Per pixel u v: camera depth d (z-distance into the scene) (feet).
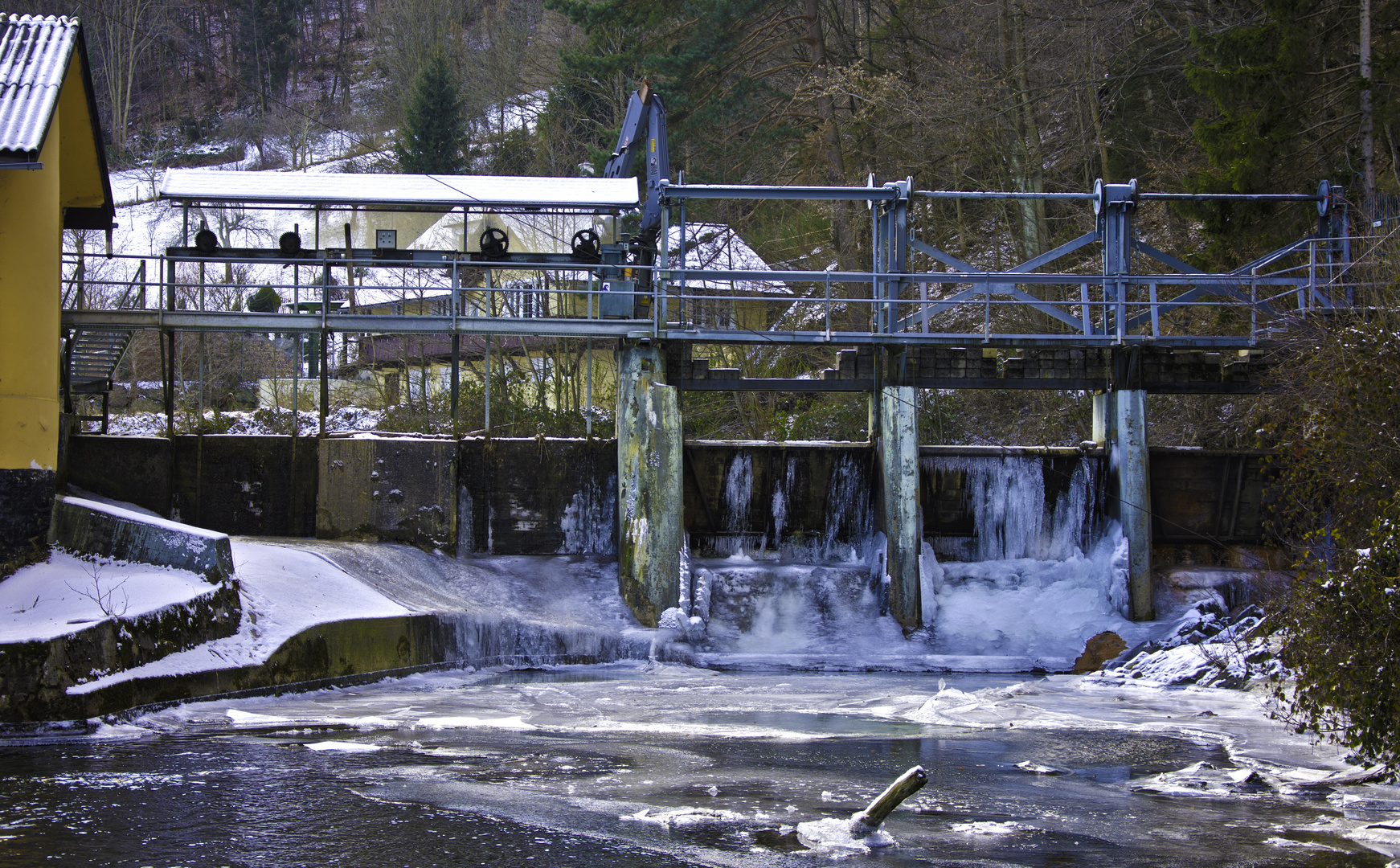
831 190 90.68
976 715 57.21
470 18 301.22
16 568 61.98
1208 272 94.58
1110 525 94.68
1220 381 94.79
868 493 98.89
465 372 138.51
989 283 91.25
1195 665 71.92
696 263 155.12
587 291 86.07
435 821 33.30
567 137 201.77
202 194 87.20
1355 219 97.81
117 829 31.94
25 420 64.13
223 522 89.56
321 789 37.27
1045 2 143.33
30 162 60.44
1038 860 30.58
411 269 100.89
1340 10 107.96
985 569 96.02
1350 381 55.26
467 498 93.45
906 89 141.08
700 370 94.79
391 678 67.82
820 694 66.23
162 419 121.70
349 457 89.35
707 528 100.22
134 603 55.52
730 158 162.20
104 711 48.98
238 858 29.32
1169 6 135.33
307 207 89.40
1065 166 153.07
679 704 60.90
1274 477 96.89
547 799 36.55
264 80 317.83
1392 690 35.94
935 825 34.27
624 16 140.67
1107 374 95.61
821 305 151.23
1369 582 36.27
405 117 226.58
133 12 301.22
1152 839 32.94
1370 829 34.04
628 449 88.99
